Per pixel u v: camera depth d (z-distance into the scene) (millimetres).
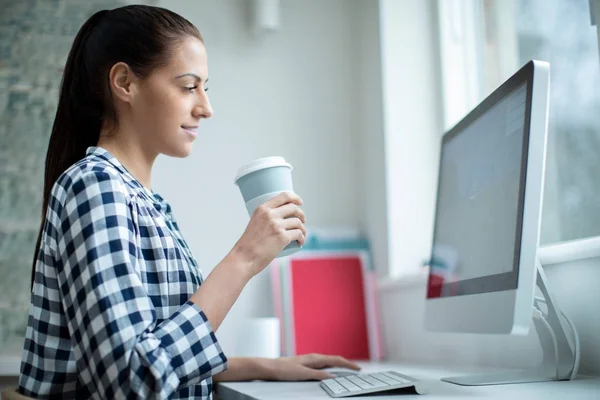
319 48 2412
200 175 2236
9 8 2117
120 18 1068
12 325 1995
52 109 2105
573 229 1644
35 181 2072
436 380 1208
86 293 844
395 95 2246
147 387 819
